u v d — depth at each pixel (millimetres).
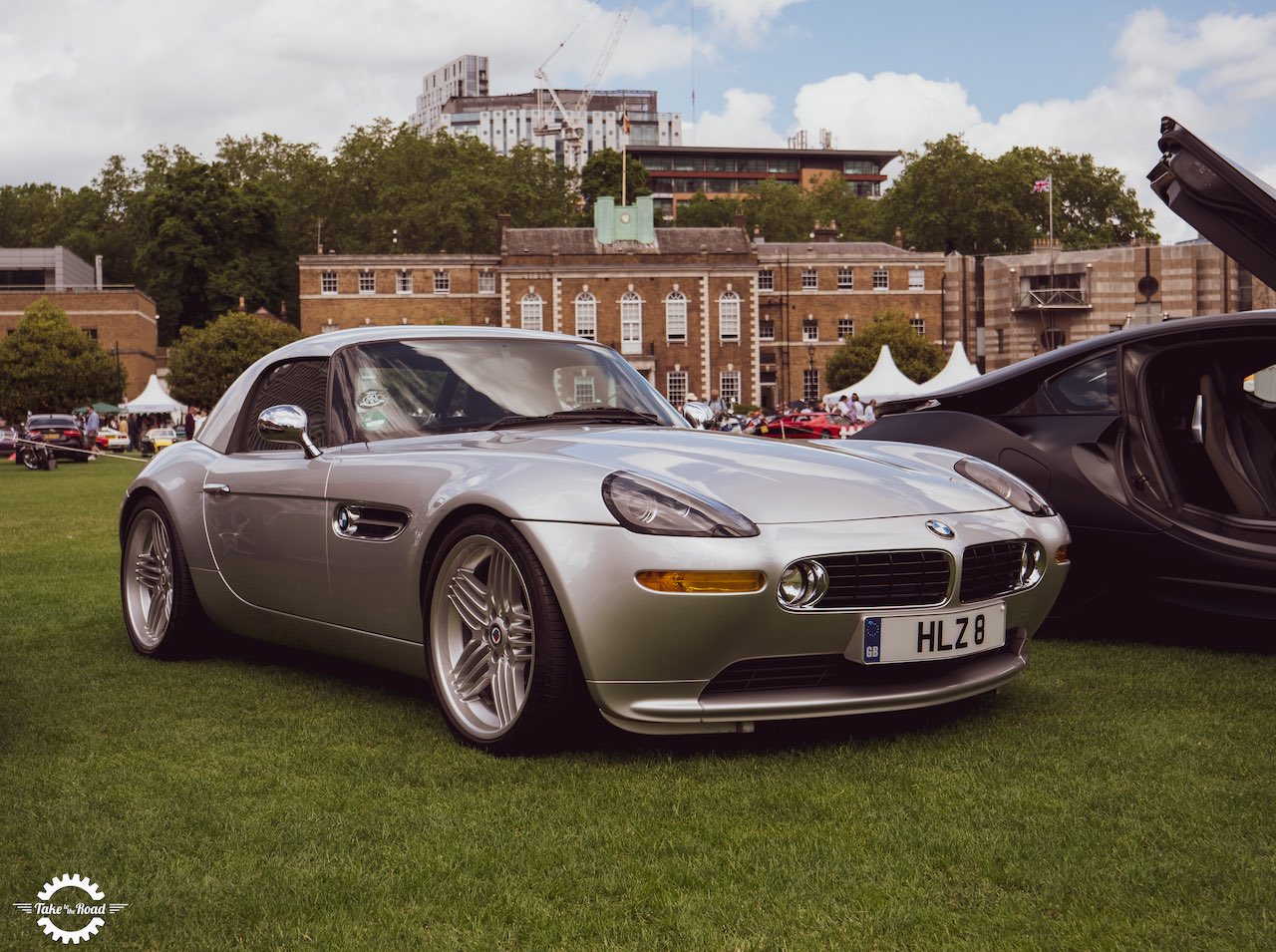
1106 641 4047
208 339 52438
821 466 2934
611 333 55719
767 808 2316
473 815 2297
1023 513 3043
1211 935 1719
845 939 1733
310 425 3561
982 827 2182
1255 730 2840
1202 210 3273
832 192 104875
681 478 2727
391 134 85062
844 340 58781
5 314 60469
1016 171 80500
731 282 56125
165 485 3918
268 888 1946
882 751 2707
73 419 31203
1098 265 58812
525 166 90438
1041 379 4234
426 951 1719
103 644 4219
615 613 2527
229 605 3703
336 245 82562
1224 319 3871
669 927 1785
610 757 2693
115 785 2512
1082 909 1818
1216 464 3922
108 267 86062
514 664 2744
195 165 70125
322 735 2914
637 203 56156
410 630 3023
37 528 9305
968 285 60562
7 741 2875
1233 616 3729
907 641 2666
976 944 1707
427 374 3527
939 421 4363
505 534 2699
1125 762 2584
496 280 56906
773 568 2514
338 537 3211
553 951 1713
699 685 2584
